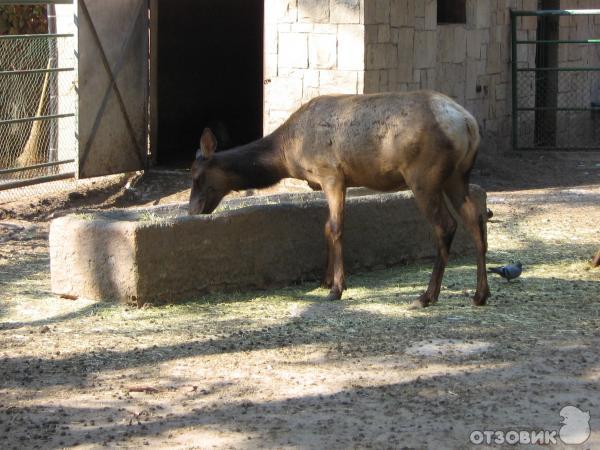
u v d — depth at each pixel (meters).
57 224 11.53
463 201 11.13
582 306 11.08
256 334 10.41
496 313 10.89
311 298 11.55
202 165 11.85
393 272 12.57
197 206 11.88
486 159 19.06
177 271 11.33
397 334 10.35
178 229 11.30
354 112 11.24
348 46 16.33
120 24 16.75
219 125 20.44
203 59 21.25
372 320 10.77
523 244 13.66
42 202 15.91
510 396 9.02
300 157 11.61
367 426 8.61
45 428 8.68
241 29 21.72
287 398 9.06
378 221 12.56
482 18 19.64
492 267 11.98
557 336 10.23
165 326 10.67
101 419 8.80
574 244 13.62
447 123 10.85
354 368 9.59
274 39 16.67
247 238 11.72
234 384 9.34
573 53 22.80
